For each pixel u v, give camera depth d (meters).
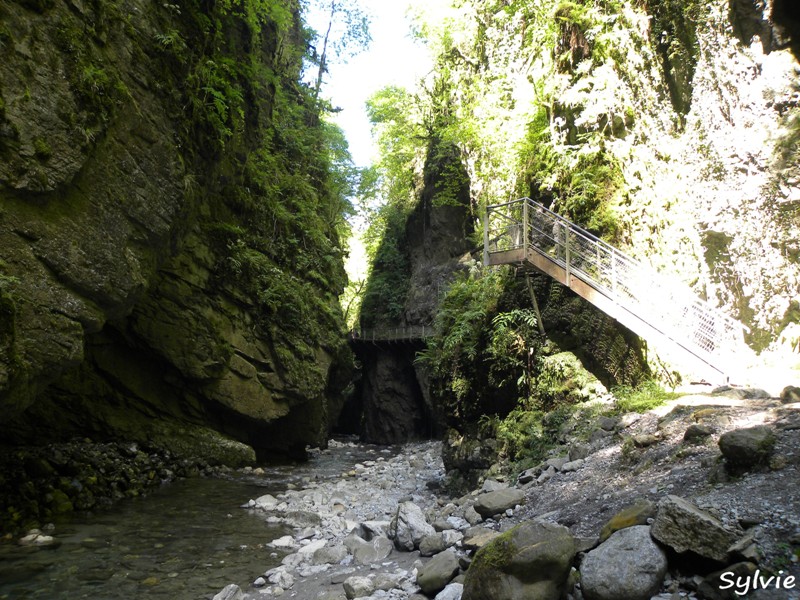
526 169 12.50
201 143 9.92
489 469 9.23
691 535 3.35
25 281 6.18
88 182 7.09
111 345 12.16
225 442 13.95
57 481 9.24
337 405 23.89
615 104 10.13
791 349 8.43
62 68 6.45
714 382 7.73
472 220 24.67
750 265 9.18
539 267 9.22
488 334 10.56
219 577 5.89
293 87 22.25
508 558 3.57
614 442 7.04
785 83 9.02
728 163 9.60
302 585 5.49
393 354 28.11
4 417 6.12
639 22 10.97
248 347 14.57
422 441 25.64
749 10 9.52
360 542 6.54
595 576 3.38
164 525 8.11
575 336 9.30
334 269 20.69
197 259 13.32
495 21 17.20
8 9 5.86
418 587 4.80
